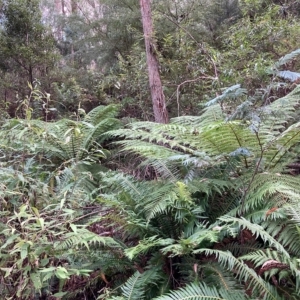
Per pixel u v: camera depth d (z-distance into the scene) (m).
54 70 6.39
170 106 4.55
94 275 2.06
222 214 2.16
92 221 1.96
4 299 1.59
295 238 1.71
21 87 5.91
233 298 1.46
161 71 4.55
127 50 6.54
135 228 2.07
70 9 9.38
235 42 4.24
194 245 1.72
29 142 2.34
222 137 2.27
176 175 2.57
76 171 2.59
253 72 3.55
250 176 2.23
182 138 2.46
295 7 4.87
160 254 1.95
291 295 1.54
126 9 6.52
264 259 1.55
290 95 2.54
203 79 4.36
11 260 1.61
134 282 1.76
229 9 6.64
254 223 1.80
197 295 1.43
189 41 4.93
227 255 1.55
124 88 5.20
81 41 7.13
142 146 2.48
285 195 1.88
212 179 2.25
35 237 1.53
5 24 5.82
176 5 5.61
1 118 4.30
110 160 4.15
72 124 2.35
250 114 1.92
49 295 1.94
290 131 2.13
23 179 1.79
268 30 3.98
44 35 6.19
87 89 5.88
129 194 2.33
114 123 4.31
